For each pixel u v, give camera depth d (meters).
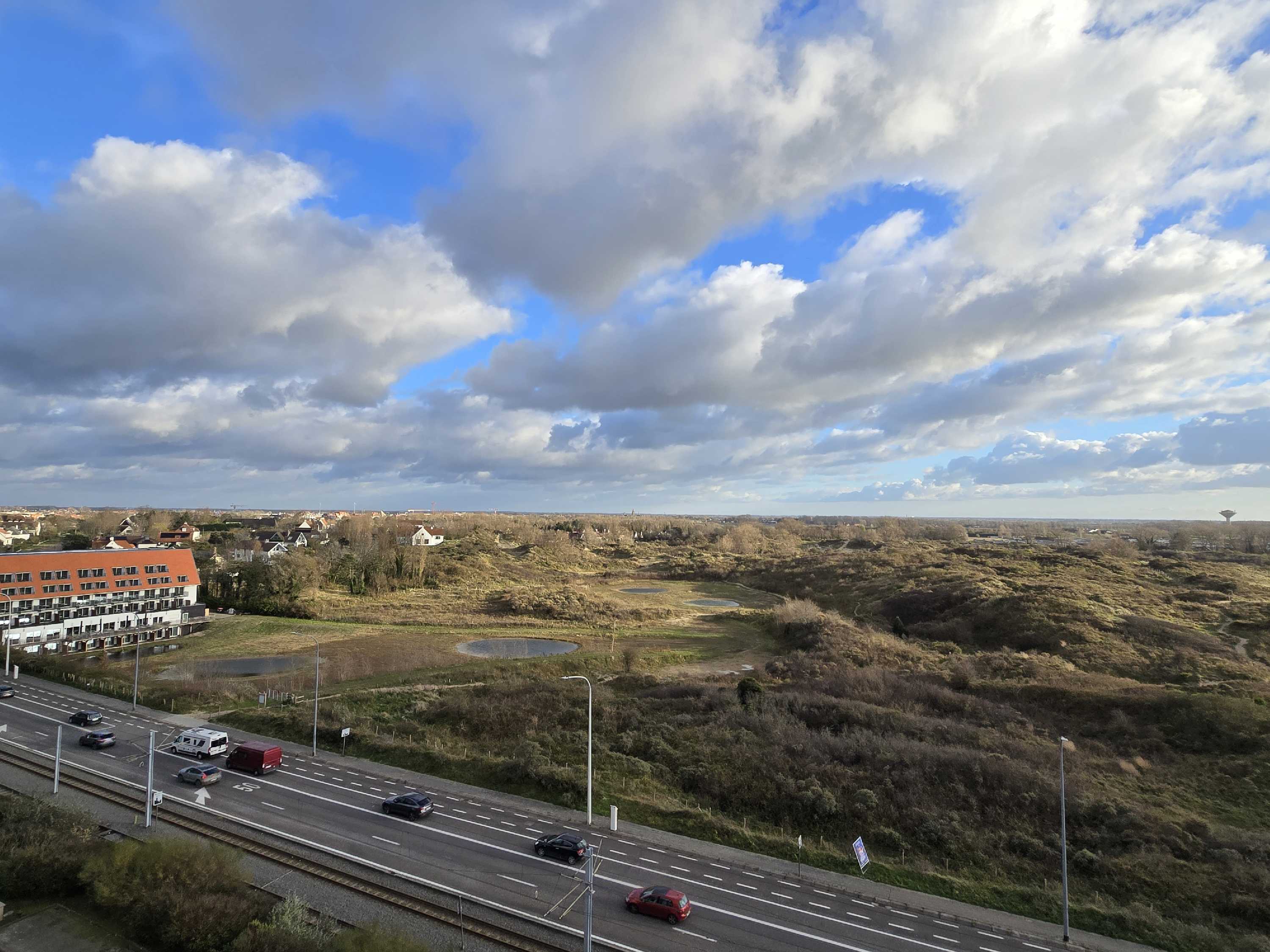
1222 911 32.31
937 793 43.03
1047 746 51.94
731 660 87.19
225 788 43.06
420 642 95.12
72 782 43.41
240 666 83.25
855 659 79.12
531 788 43.81
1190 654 73.19
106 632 97.00
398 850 35.12
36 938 27.50
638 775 46.25
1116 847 37.66
